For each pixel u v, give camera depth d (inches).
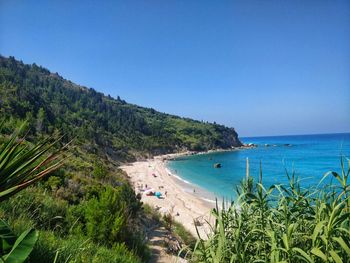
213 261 105.7
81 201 423.2
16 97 2647.6
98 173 879.1
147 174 2682.1
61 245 173.6
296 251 100.7
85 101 6107.3
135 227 496.1
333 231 96.0
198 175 2687.0
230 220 124.2
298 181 127.4
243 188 129.5
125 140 4849.9
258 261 106.4
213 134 7190.0
